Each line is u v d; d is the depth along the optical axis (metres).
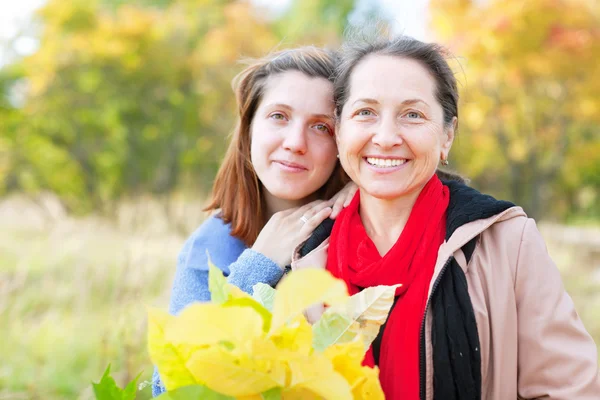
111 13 15.52
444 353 1.44
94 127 14.84
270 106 1.86
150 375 3.42
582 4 10.08
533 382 1.48
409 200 1.60
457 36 10.35
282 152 1.84
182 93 15.13
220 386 0.98
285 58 1.91
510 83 10.52
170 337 0.95
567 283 6.98
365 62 1.57
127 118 15.16
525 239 1.51
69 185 15.14
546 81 10.67
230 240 1.97
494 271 1.50
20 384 3.81
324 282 0.92
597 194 19.22
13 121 14.30
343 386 0.95
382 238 1.64
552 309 1.46
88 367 3.83
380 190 1.54
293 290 0.93
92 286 4.77
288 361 0.96
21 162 14.70
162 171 15.47
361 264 1.58
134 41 14.41
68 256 5.90
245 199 1.97
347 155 1.58
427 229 1.55
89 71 14.34
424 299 1.50
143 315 3.73
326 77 1.85
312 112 1.82
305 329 0.99
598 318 5.60
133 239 6.57
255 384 0.97
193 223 9.03
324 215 1.74
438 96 1.56
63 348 4.04
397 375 1.45
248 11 15.09
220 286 1.07
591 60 10.08
